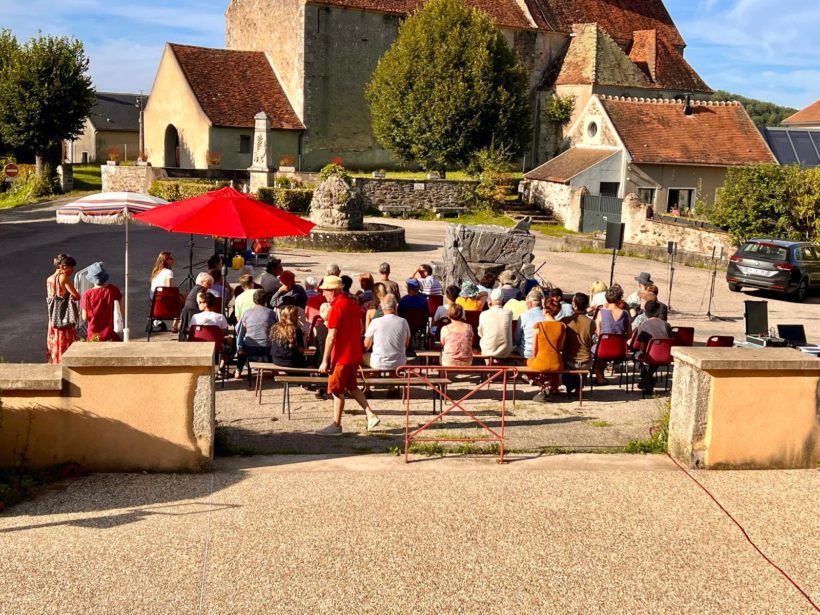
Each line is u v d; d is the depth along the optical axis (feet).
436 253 98.73
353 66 163.84
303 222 42.22
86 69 164.55
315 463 28.30
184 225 38.75
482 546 22.45
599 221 127.95
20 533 22.48
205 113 148.05
